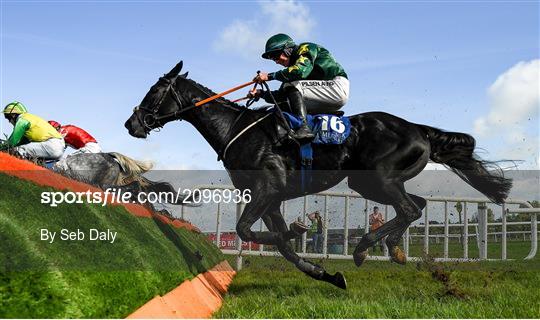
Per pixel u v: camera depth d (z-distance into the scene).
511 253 10.20
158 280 2.98
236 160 4.51
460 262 7.30
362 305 3.48
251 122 4.62
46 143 5.40
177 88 4.77
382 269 6.02
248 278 5.70
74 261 2.42
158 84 4.79
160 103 4.76
